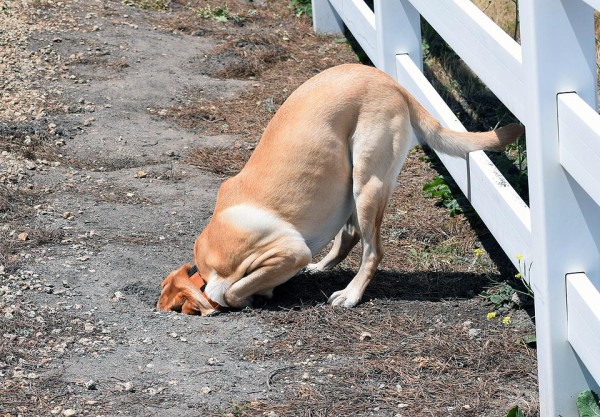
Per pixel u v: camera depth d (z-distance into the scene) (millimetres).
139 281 8820
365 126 8117
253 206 8328
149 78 15172
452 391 6855
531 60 5984
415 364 7289
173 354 7461
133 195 11031
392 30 11805
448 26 9078
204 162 12180
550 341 6270
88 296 8422
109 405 6578
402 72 11609
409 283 8914
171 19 18250
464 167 9250
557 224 6117
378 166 8148
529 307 8219
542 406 6508
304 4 18875
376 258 8422
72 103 13984
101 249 9430
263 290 8570
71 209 10453
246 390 6863
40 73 15078
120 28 17406
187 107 14188
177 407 6570
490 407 6637
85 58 15812
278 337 7848
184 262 9305
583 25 5883
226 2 19375
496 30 7770
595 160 5469
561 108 5902
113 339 7680
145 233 9977
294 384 6965
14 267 8812
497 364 7277
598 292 5977
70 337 7645
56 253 9242
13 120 13195
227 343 7707
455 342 7617
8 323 7758
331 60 16172
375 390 6875
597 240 6172
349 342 7719
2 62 15359
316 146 8172
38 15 17688
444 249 9672
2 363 7141
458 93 13453
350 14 14344
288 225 8320
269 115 13891
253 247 8297
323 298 8703
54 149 12383
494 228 8344
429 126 8312
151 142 12852
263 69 15867
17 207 10320
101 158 12250
